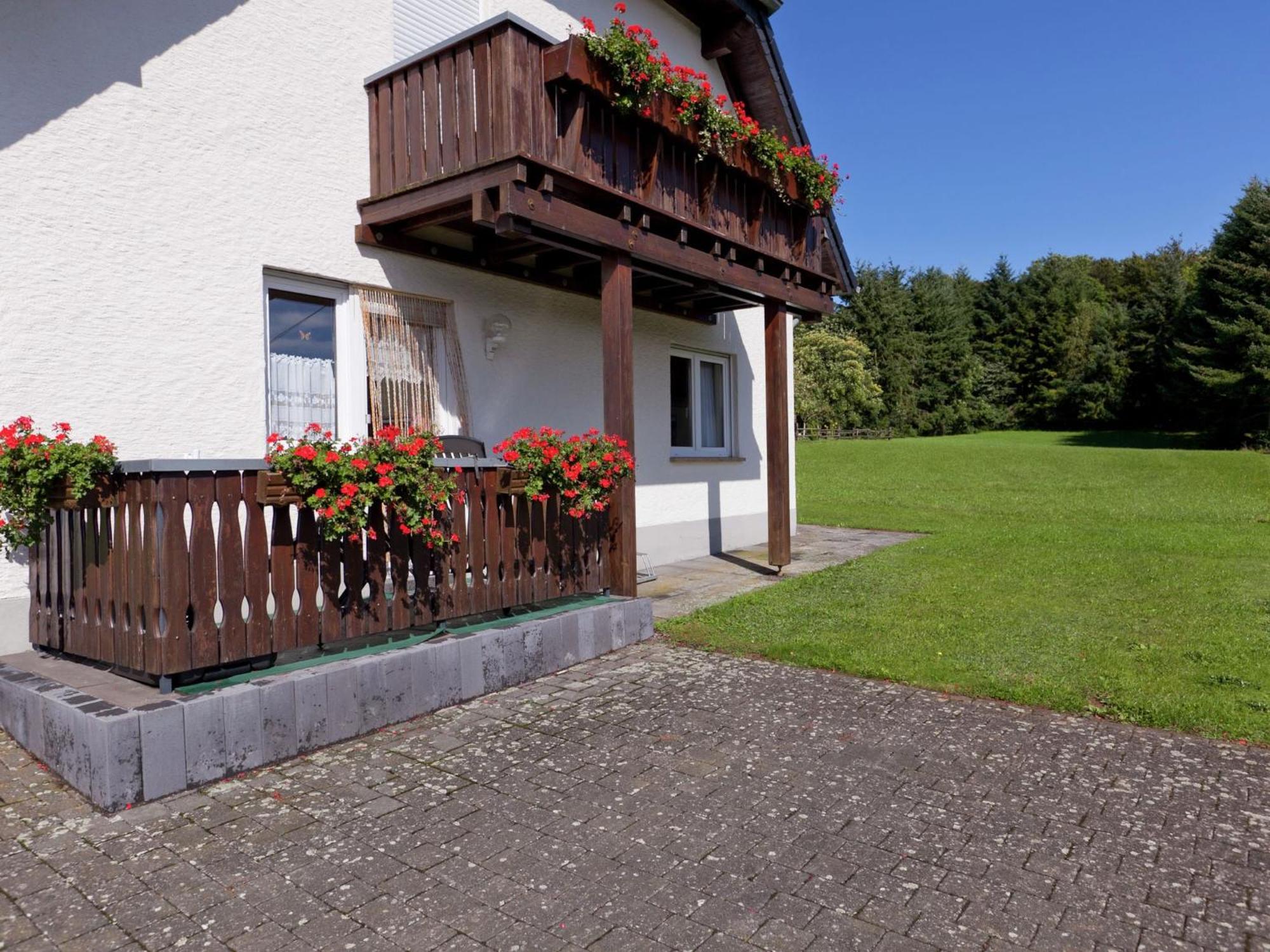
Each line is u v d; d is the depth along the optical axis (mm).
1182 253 53031
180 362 5141
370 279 6289
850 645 5531
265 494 3699
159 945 2213
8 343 4410
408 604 4398
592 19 8617
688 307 9523
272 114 5664
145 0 4992
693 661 5289
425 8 6820
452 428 6906
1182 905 2428
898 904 2428
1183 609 6625
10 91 4410
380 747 3760
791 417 12430
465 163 5547
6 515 3922
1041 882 2562
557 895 2475
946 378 49938
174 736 3207
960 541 11219
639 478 9133
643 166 6430
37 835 2865
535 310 7680
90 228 4734
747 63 10109
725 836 2865
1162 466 23109
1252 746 3768
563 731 3965
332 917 2352
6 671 3930
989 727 4035
